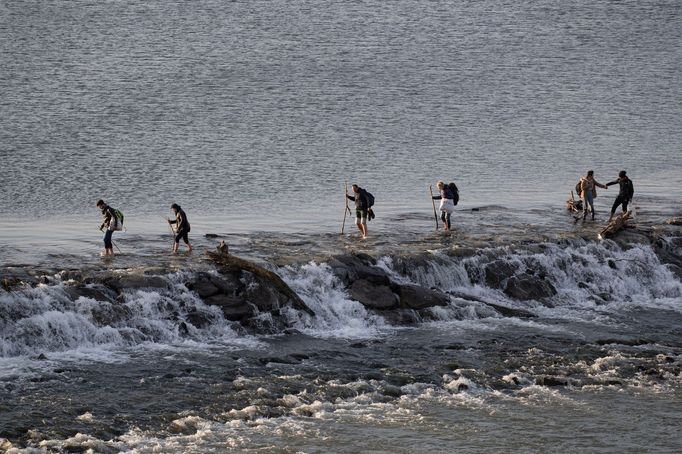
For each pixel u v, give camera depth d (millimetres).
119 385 122562
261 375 128125
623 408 123750
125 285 143625
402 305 155875
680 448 113875
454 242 176875
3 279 138875
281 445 110500
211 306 145625
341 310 152625
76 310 137125
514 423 118750
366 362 134875
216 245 171750
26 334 132250
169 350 135875
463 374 131500
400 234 184500
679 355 142750
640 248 183875
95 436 108938
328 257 160625
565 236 182875
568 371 134625
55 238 177000
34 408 114312
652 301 172000
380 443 112312
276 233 184375
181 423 113062
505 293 166750
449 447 112250
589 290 172125
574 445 113938
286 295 150500
